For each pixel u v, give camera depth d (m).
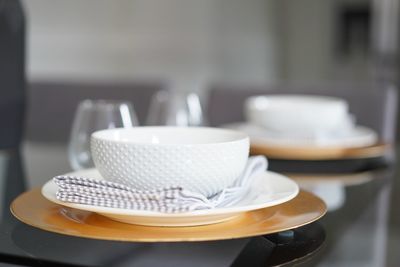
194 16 3.95
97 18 3.68
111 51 3.74
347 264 0.46
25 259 0.46
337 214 0.65
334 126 1.05
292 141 1.00
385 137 1.36
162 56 3.86
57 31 3.50
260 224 0.50
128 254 0.47
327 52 4.76
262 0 4.52
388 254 0.50
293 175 0.89
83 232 0.48
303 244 0.52
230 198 0.53
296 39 4.82
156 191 0.48
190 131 0.64
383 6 3.34
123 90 1.47
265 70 4.66
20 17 1.04
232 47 4.23
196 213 0.47
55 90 1.51
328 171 0.92
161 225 0.50
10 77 1.05
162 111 0.91
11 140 1.09
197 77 4.01
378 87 1.38
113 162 0.52
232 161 0.53
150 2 3.80
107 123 0.78
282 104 1.17
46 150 1.14
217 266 0.45
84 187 0.50
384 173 0.92
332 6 4.69
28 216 0.53
